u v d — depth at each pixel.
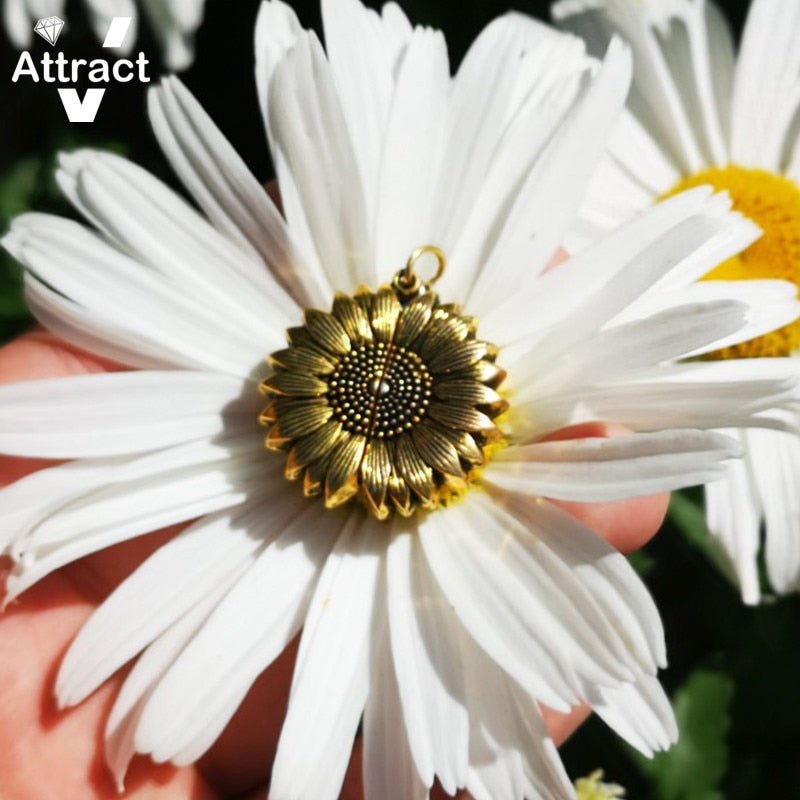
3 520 0.10
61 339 0.12
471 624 0.10
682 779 0.15
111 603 0.10
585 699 0.10
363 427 0.10
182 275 0.11
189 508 0.11
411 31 0.12
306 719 0.10
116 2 0.15
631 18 0.15
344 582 0.10
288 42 0.11
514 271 0.11
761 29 0.15
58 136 0.18
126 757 0.10
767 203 0.15
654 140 0.15
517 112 0.12
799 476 0.13
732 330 0.10
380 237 0.11
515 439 0.11
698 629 0.15
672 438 0.09
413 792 0.10
